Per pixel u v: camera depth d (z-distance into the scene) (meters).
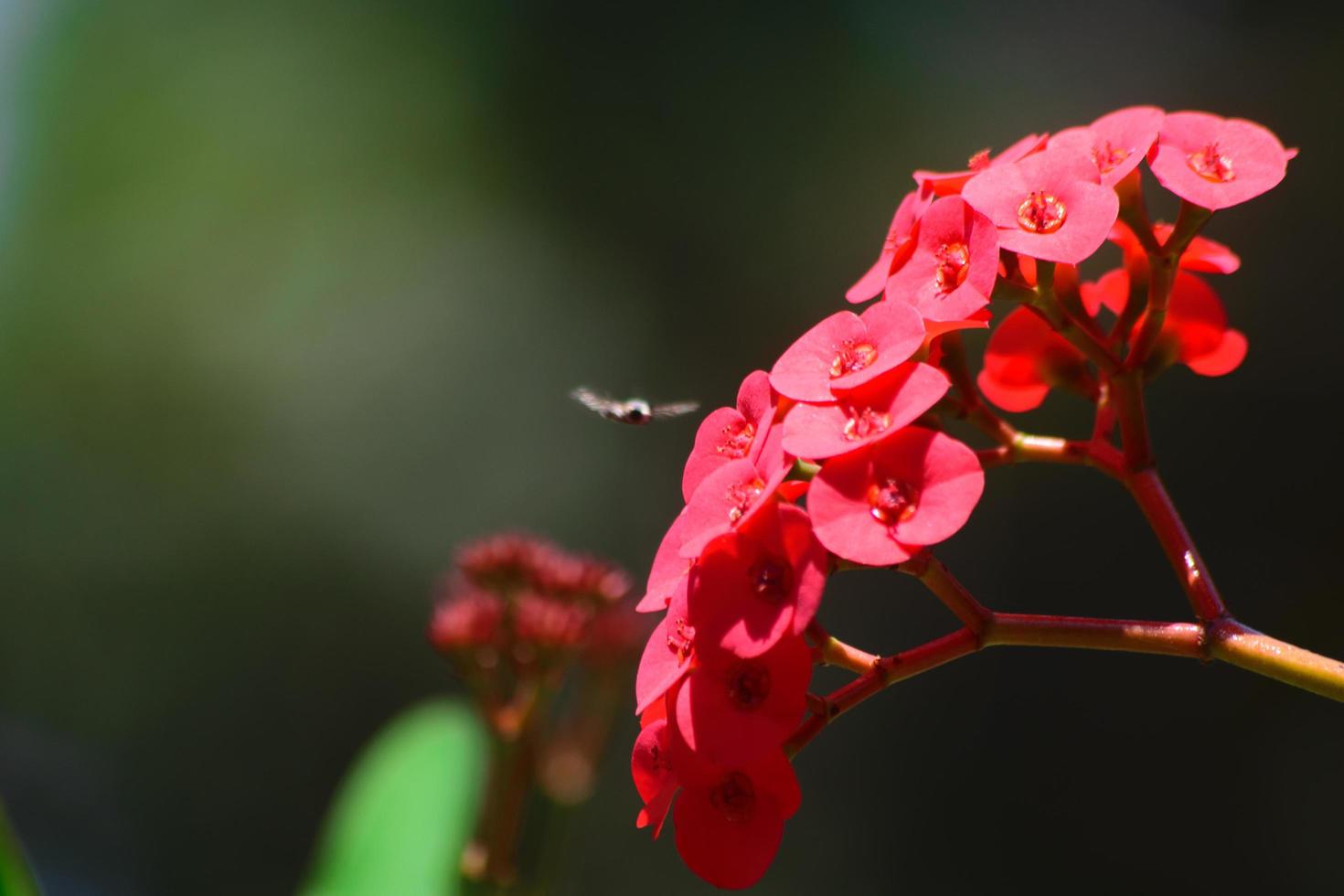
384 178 12.51
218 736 11.06
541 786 4.66
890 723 9.66
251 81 13.04
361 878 4.07
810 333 1.95
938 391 1.75
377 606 11.25
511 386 11.62
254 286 12.38
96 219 12.83
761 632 1.71
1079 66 10.97
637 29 12.38
